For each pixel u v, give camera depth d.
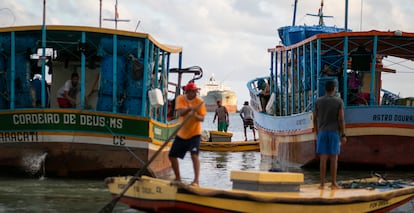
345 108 22.27
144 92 18.89
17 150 18.38
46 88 20.20
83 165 18.33
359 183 14.32
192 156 11.75
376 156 22.67
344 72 22.88
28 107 19.25
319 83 23.06
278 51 29.55
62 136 17.98
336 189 13.43
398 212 14.57
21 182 17.98
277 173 11.87
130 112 18.95
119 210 14.15
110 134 18.11
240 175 11.84
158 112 21.44
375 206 12.88
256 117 32.00
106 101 18.89
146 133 18.20
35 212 13.77
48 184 17.64
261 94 31.38
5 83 19.28
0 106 19.20
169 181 10.75
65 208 14.27
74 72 20.17
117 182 11.58
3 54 19.25
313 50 23.91
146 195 11.07
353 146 22.52
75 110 17.95
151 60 19.58
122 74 19.03
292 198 11.23
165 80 22.12
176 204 10.66
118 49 18.92
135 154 18.23
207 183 18.92
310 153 23.72
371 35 22.69
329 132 13.69
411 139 22.39
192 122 11.64
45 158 18.31
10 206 14.41
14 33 18.98
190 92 11.77
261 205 11.03
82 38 18.69
